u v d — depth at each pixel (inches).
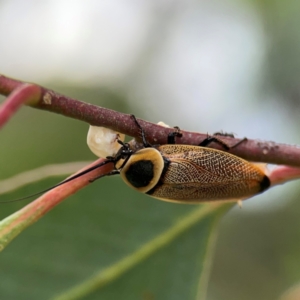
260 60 8.5
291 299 6.6
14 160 7.2
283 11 8.1
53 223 5.7
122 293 5.7
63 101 5.1
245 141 5.4
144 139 5.3
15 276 5.7
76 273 5.7
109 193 5.8
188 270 5.7
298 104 8.4
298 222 9.8
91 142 5.2
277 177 5.5
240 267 10.2
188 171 5.4
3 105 4.8
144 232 5.7
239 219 10.5
